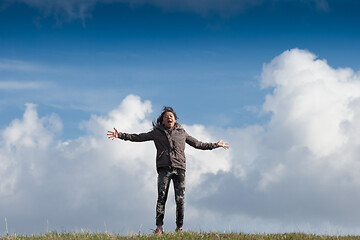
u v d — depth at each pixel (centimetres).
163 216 1024
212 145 1088
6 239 932
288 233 999
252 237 931
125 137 1051
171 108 1077
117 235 949
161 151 1031
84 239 912
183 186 1034
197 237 922
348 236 988
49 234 981
